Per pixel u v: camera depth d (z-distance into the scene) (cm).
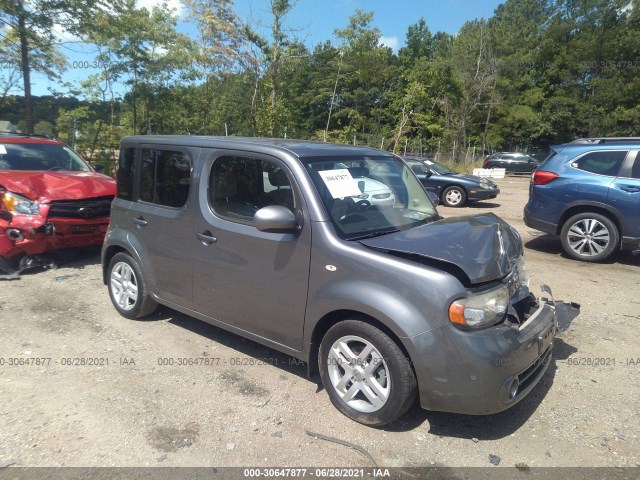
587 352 441
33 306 530
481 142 4472
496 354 287
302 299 343
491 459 295
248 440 309
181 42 1736
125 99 1698
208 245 397
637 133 4100
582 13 4400
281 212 331
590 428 329
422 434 318
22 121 1508
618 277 667
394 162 444
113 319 498
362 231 347
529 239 929
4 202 624
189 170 417
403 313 295
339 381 334
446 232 347
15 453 293
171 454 295
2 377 380
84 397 355
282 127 2117
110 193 697
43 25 1254
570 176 755
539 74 4619
